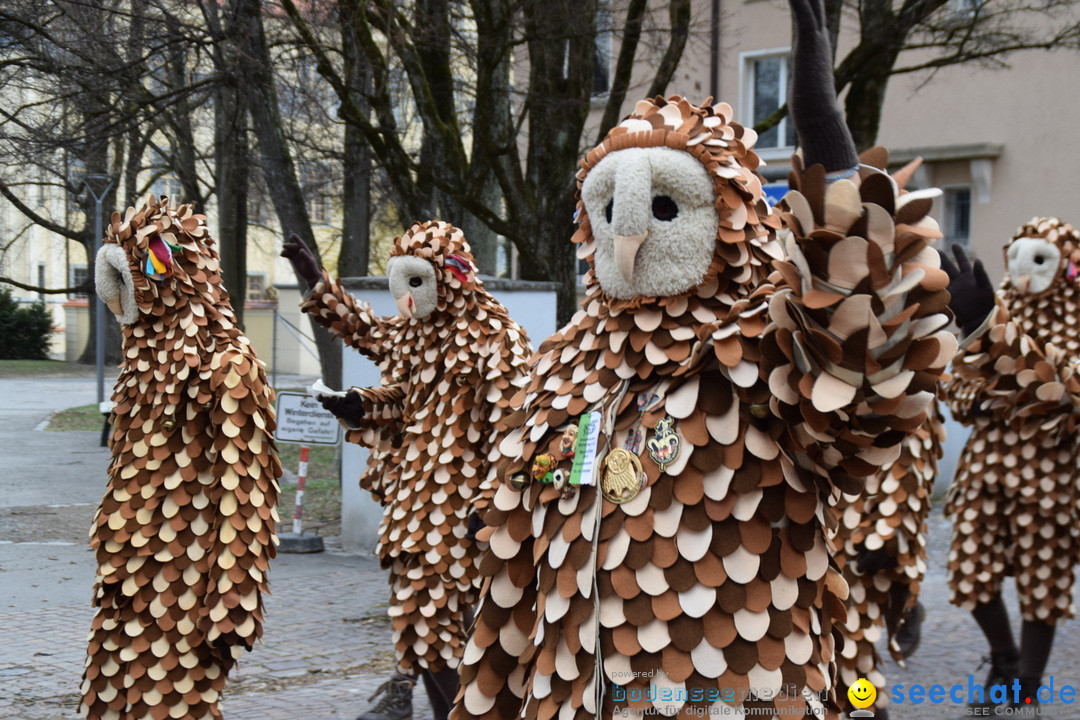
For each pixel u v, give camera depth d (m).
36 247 40.22
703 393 2.19
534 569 2.44
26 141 12.12
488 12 9.51
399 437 5.00
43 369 31.73
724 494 2.13
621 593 2.15
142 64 11.13
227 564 3.64
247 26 10.17
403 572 4.57
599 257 2.29
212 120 16.41
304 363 27.33
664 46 12.07
